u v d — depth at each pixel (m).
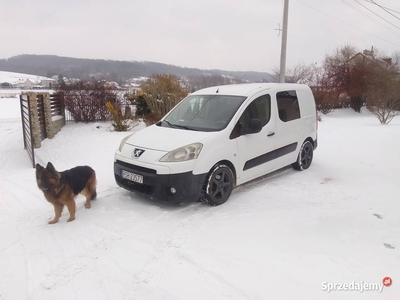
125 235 3.93
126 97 15.77
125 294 2.83
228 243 3.65
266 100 5.77
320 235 3.79
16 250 3.66
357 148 9.27
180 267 3.21
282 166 6.19
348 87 25.52
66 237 3.93
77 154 8.59
